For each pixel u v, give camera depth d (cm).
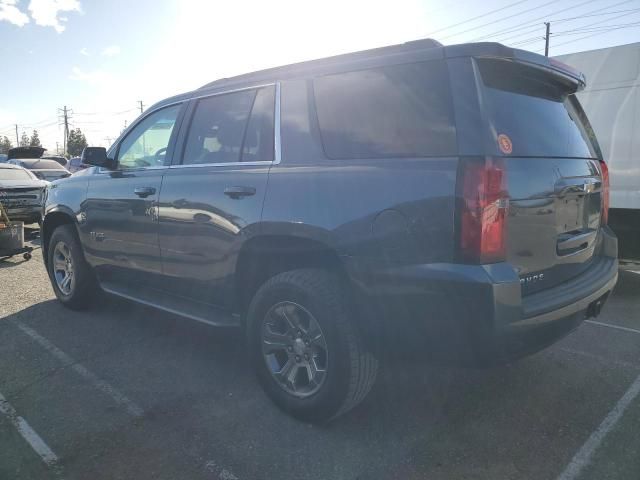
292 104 315
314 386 295
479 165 233
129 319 498
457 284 233
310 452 275
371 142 274
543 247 270
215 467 264
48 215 534
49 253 543
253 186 316
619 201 586
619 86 590
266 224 303
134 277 432
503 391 340
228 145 351
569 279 300
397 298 253
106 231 446
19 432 298
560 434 289
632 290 595
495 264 236
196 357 404
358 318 272
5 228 748
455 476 253
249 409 322
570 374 365
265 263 332
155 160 412
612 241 362
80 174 503
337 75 297
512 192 245
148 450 279
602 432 290
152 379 365
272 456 272
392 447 278
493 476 253
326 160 289
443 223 238
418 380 356
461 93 246
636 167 574
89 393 345
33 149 1850
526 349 258
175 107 407
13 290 611
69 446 284
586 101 614
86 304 520
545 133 289
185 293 383
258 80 342
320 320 280
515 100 279
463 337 241
